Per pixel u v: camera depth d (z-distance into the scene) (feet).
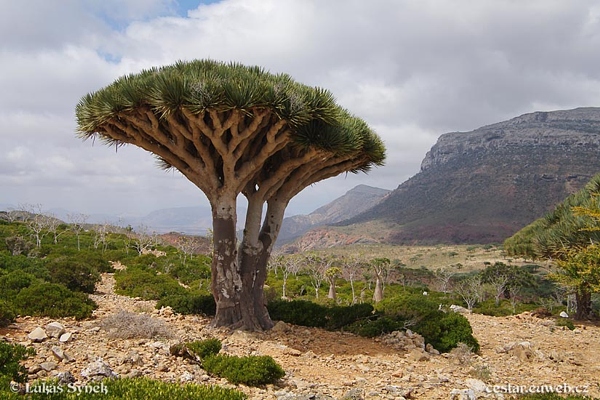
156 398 14.93
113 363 21.17
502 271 126.82
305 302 40.24
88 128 31.24
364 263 149.18
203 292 59.52
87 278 51.34
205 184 34.09
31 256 84.74
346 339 33.94
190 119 29.17
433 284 152.15
